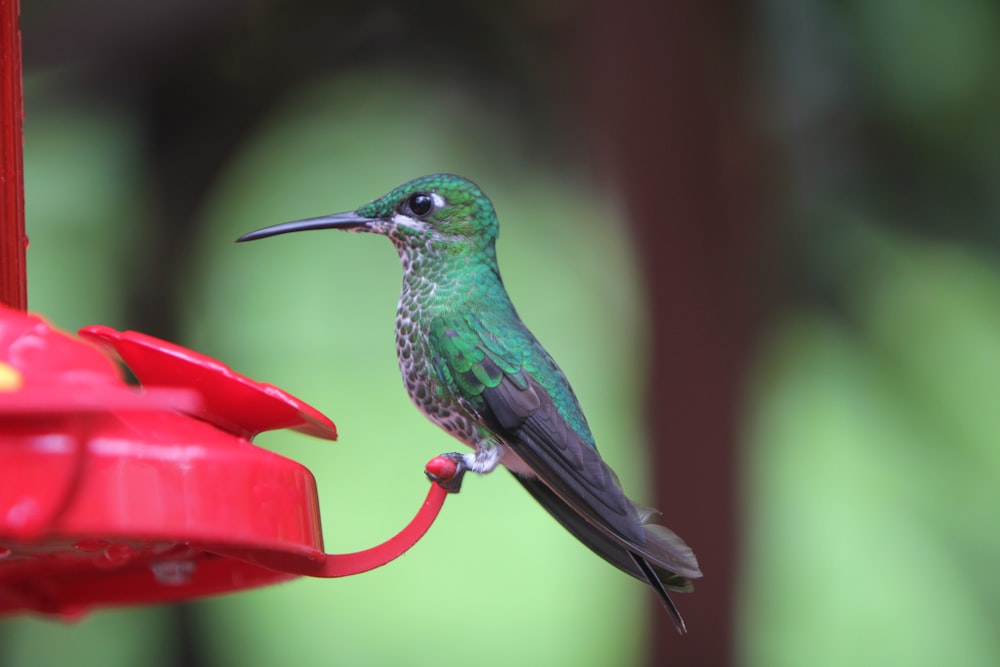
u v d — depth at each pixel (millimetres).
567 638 18281
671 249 11086
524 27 12148
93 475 3812
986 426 12133
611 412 17281
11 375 3707
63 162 13984
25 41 11617
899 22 10734
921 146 11125
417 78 13008
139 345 4418
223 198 13062
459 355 6062
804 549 15602
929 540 12945
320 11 12156
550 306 18547
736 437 11039
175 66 12094
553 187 13766
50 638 13711
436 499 4746
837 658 15484
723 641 10852
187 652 12797
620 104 11117
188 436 4102
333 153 15828
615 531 5434
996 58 10695
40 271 14500
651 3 10969
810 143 11234
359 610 18250
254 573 5281
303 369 19234
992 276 11570
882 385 12117
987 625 12938
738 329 11070
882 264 11625
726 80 10992
